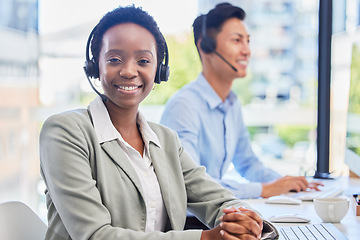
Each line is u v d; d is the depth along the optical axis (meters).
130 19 1.37
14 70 3.43
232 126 2.56
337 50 2.76
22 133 3.46
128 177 1.30
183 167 1.52
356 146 2.18
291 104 3.90
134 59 1.35
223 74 2.57
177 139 1.54
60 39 3.53
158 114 3.31
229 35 2.59
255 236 1.17
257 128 3.88
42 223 1.42
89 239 1.15
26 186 3.50
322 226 1.46
